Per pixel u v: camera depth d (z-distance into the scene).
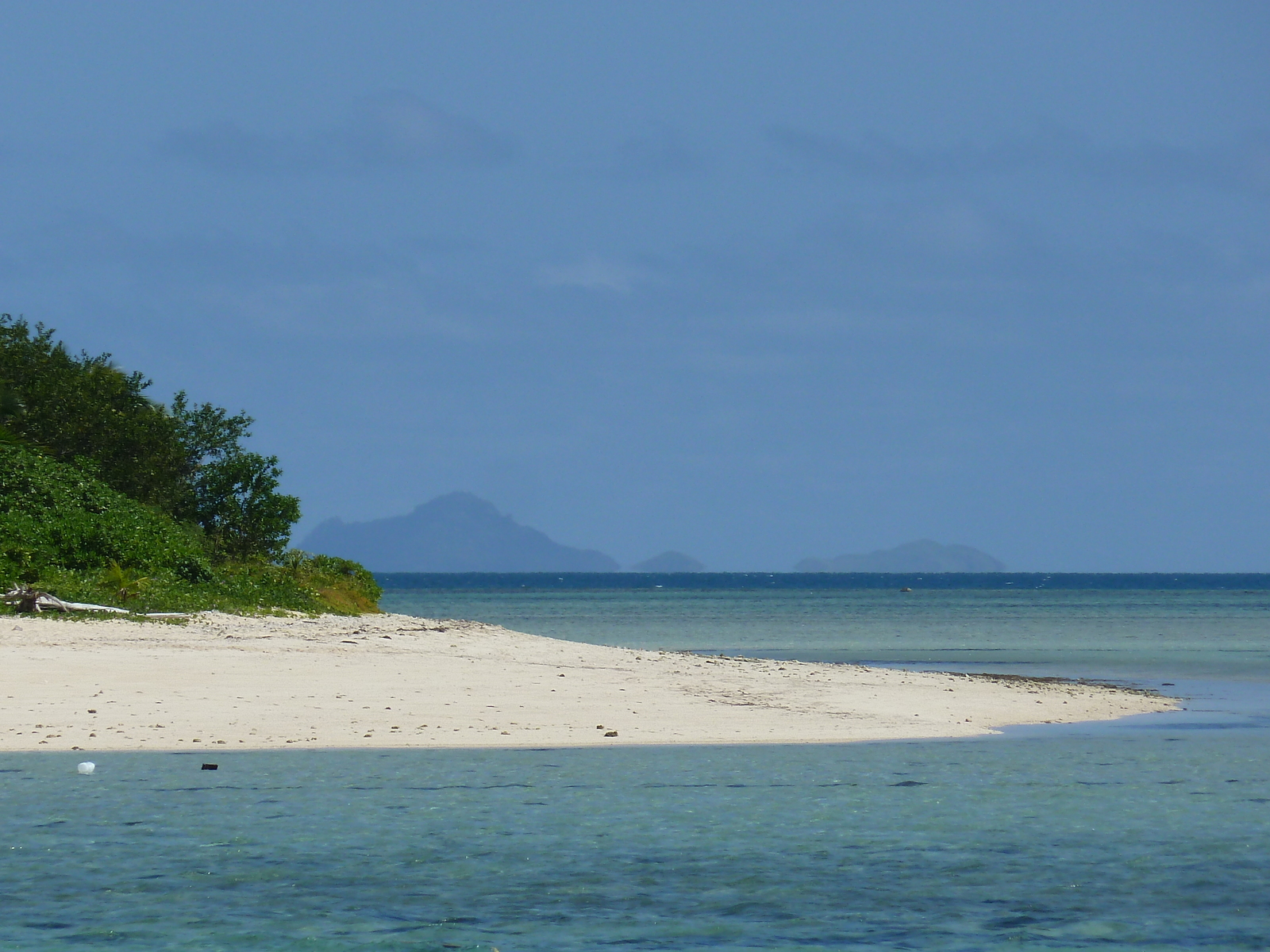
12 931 33.47
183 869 39.16
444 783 52.56
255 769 55.41
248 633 109.38
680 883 38.31
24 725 63.88
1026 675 120.19
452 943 32.94
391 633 120.56
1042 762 59.41
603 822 45.81
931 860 40.97
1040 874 39.34
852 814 47.38
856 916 35.44
